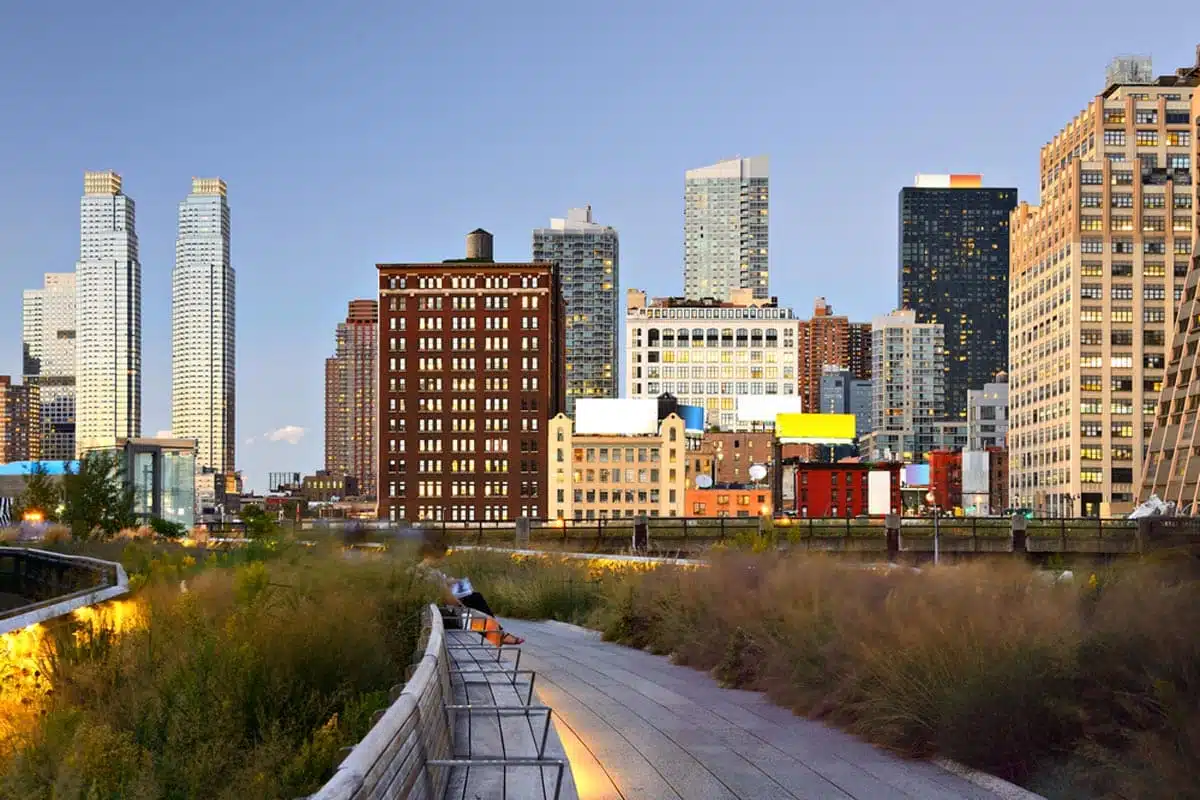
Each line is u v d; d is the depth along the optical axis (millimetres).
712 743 12234
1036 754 10773
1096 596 13773
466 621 20031
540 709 11258
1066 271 196625
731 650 16828
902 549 71438
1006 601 13469
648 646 20969
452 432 176625
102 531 56500
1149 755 9234
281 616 11367
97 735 7637
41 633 12492
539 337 177250
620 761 11320
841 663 13875
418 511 175500
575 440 173500
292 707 9242
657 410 174500
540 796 8297
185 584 17234
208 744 7875
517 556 37344
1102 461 189875
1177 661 10539
